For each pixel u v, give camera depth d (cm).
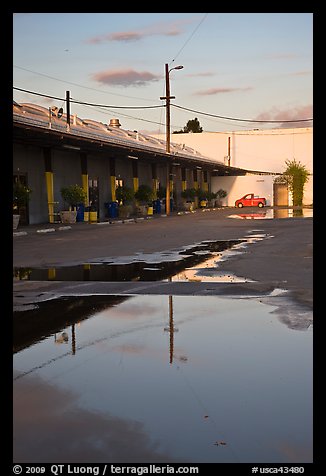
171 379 495
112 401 444
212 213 4528
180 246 1794
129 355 570
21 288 1017
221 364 536
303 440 372
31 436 382
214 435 380
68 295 940
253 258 1427
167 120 4300
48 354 580
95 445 367
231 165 7269
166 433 383
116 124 5444
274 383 481
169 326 698
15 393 467
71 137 2639
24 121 2519
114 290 983
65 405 437
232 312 779
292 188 6425
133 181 4253
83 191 3117
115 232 2422
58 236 2212
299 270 1195
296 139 7000
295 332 659
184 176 5469
